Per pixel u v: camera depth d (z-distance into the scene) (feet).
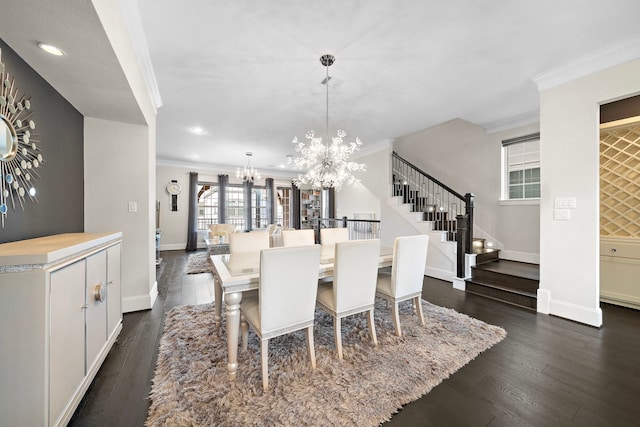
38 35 4.59
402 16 5.91
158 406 4.52
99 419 4.32
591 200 7.74
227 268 6.60
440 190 17.06
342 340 6.95
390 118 12.73
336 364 5.82
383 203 17.24
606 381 5.28
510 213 13.61
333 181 11.39
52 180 6.48
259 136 15.70
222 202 25.38
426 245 7.82
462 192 15.87
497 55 7.48
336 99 10.48
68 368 4.10
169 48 7.07
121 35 5.55
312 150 10.25
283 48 7.09
